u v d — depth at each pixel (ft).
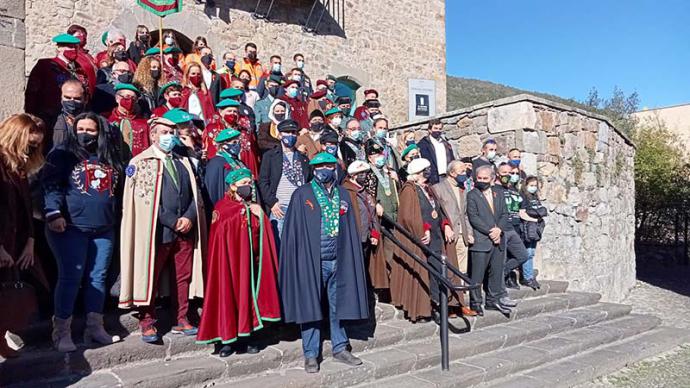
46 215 10.32
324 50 34.47
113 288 11.97
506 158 21.83
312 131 16.49
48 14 24.54
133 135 13.25
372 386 12.51
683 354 18.35
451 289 14.94
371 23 36.99
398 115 38.17
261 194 14.07
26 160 9.97
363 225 14.69
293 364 12.60
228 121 14.19
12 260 9.29
